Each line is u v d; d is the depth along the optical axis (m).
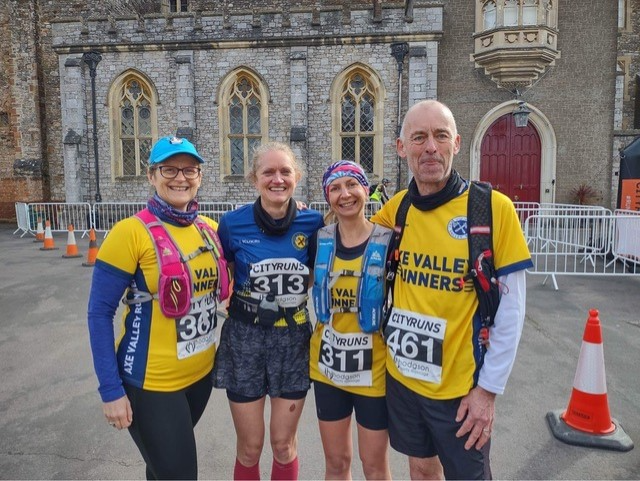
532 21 14.60
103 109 15.80
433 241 2.20
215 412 3.85
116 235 2.25
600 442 3.23
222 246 2.64
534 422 3.58
